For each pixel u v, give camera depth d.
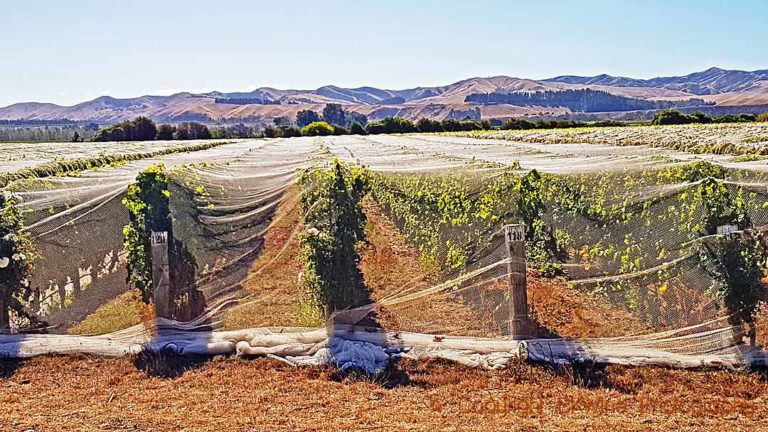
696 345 7.99
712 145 17.84
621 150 19.52
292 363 7.96
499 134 42.41
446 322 8.88
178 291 9.27
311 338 8.47
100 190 11.42
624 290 9.14
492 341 8.24
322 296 8.67
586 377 7.38
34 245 9.69
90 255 11.25
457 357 7.94
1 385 7.43
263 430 6.01
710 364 7.60
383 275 10.89
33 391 7.21
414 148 27.64
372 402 6.83
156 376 7.66
